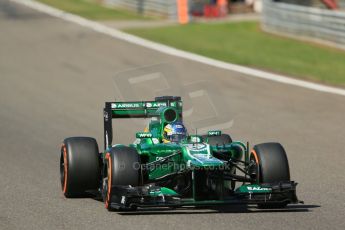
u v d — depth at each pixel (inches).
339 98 2906.0
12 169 1878.7
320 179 1683.1
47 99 3009.4
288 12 4682.6
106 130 1540.4
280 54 4008.4
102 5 6437.0
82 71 3614.7
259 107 2741.1
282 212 1354.6
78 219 1332.4
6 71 3661.4
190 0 6018.7
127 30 4958.2
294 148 2085.4
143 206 1293.1
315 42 4379.9
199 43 4407.0
